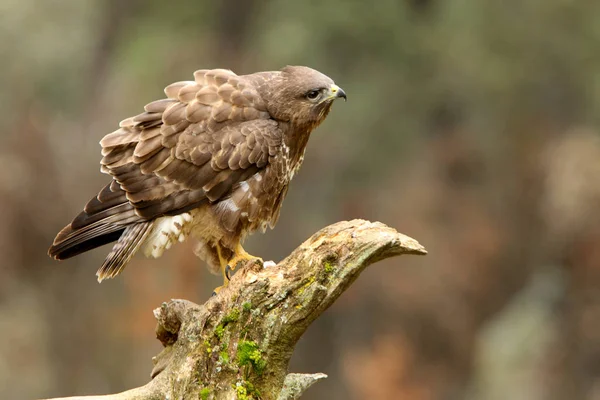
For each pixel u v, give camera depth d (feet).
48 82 70.74
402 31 70.18
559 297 67.00
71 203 61.72
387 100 69.77
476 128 72.90
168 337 22.24
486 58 70.44
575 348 65.05
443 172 71.77
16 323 58.54
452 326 67.31
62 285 60.44
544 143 71.36
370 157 68.74
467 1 71.77
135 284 59.77
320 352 67.10
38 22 71.82
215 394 20.56
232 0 77.00
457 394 66.54
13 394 57.26
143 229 23.38
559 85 71.82
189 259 58.85
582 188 67.46
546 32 70.54
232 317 20.45
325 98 24.85
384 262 68.13
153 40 73.61
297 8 70.44
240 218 24.02
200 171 23.54
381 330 67.26
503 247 69.82
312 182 67.15
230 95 24.26
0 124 64.44
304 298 20.27
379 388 64.54
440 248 68.80
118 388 59.16
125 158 23.38
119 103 70.18
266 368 20.59
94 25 75.51
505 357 65.31
